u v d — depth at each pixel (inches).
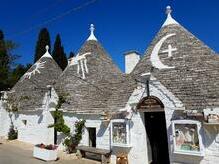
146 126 467.5
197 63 459.2
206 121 367.2
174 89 433.4
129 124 470.3
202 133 373.1
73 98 631.8
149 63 520.4
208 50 485.7
